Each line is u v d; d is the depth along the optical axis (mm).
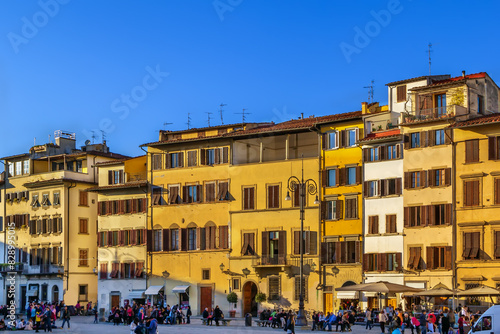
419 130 75812
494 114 74438
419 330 58312
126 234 95750
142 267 93438
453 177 73312
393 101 80188
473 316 63250
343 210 79875
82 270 103625
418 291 66250
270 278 83125
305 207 82062
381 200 77438
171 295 90375
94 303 104188
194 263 89000
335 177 80750
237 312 84875
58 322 81125
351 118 79625
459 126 72562
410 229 75312
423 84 77938
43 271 104438
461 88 74375
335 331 63062
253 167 85875
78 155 107125
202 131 93000
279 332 60375
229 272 86000
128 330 64625
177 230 91125
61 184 103750
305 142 86875
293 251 82188
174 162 92188
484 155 71812
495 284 69812
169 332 60625
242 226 85875
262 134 85562
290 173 83312
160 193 92750
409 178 75812
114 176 98625
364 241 78125
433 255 73750
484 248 70938
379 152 78000
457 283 72125
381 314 61156
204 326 70562
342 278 78875
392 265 76125
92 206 106125
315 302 80062
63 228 102562
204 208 89000
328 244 80125
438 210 74062
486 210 71188
